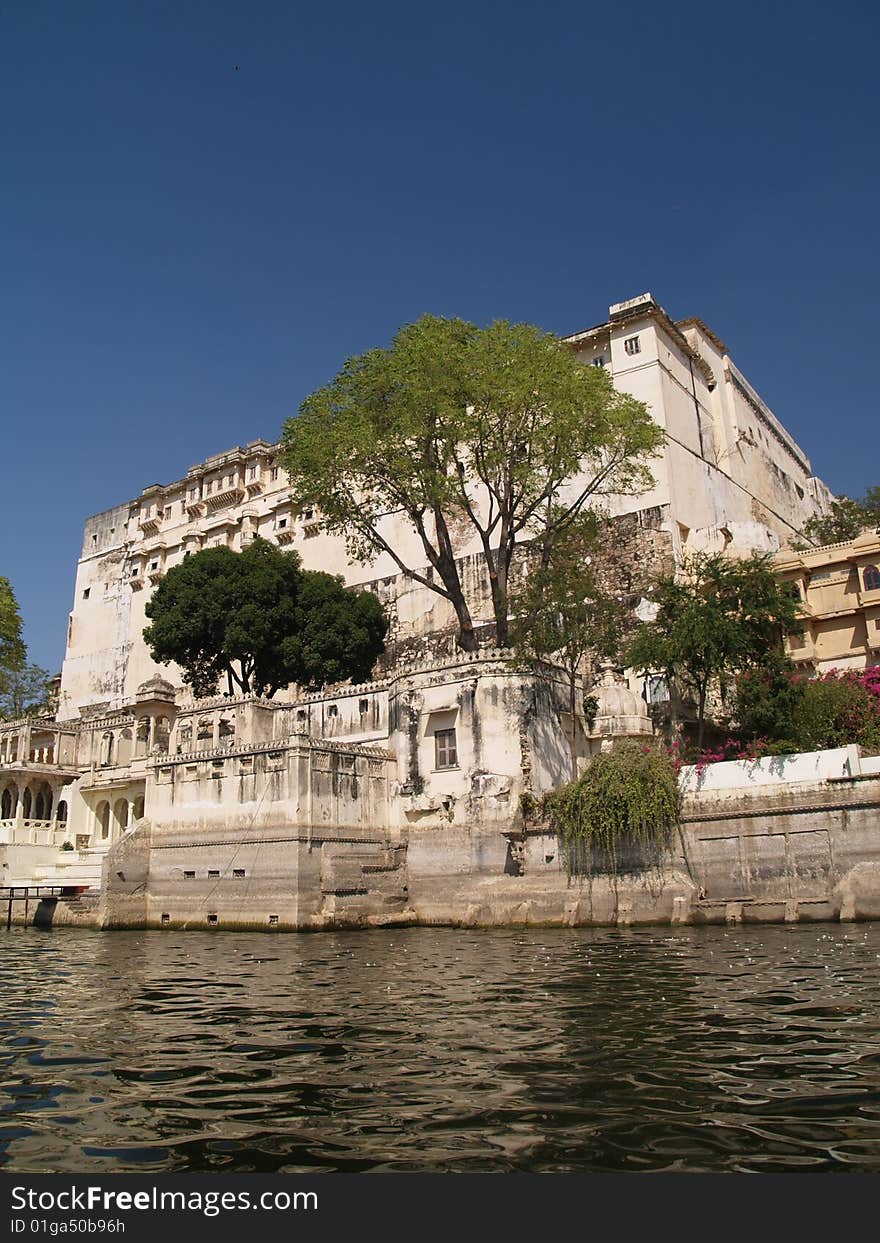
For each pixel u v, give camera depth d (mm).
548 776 37250
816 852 28984
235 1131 8828
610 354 64125
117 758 58625
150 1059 11984
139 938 33156
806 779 29625
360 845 36750
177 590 56625
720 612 38719
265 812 35500
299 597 57000
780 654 39031
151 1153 8312
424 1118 8992
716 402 71000
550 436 38438
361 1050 12023
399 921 36125
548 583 39531
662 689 45125
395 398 39406
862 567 49406
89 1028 14391
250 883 35281
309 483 41219
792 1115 8766
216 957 25266
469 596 64062
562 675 40625
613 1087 9836
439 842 37031
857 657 49281
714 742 43812
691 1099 9344
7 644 65688
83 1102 9969
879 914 27031
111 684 88500
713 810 30828
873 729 35219
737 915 28891
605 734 39969
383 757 39000
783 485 79062
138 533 92812
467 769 37031
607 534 59000
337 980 19312
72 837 52344
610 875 31781
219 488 86750
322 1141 8453
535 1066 10828
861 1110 8875
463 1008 14977
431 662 39250
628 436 40188
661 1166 7641
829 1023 12703
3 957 26828
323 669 54969
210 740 48500
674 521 57344
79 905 39688
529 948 24578
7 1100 10102
